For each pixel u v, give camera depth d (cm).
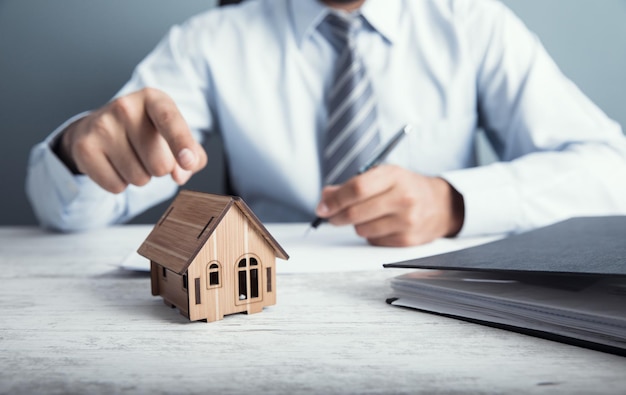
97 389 28
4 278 55
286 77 119
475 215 74
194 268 38
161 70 124
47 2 154
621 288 38
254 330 37
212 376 29
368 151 102
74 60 156
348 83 105
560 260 38
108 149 67
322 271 55
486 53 121
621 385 27
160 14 154
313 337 36
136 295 48
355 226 68
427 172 120
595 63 147
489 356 32
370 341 35
